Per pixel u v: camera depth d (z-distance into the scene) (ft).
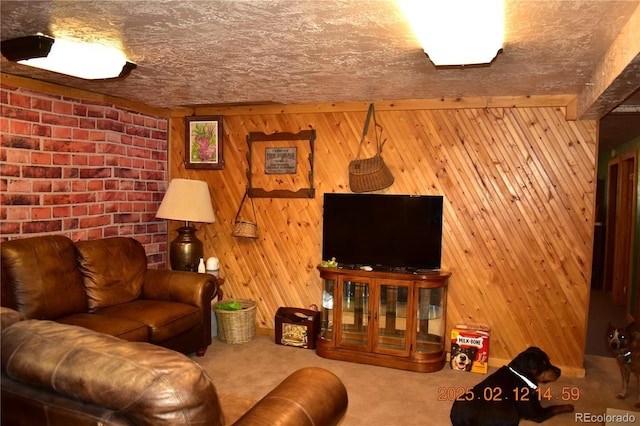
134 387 4.08
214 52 8.86
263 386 10.93
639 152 18.48
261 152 14.90
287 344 13.84
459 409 8.63
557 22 6.77
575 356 12.15
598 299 22.27
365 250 13.33
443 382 11.41
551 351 12.32
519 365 9.30
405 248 12.96
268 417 5.08
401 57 8.90
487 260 12.72
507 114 12.45
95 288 11.51
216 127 15.21
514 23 6.83
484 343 12.03
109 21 7.27
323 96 12.99
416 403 10.21
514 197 12.48
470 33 6.82
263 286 15.07
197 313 12.24
